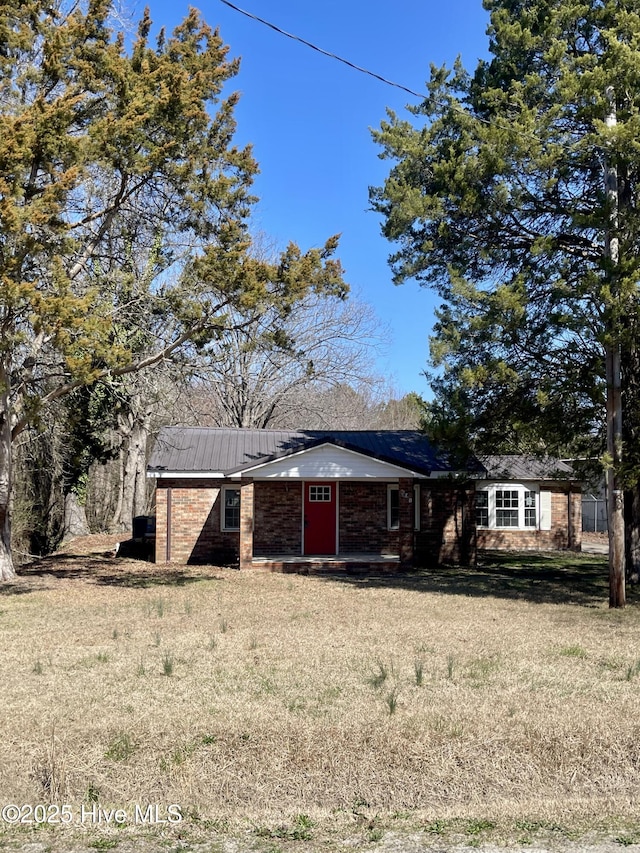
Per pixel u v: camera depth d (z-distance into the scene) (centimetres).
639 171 1517
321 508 2370
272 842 501
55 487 2742
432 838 507
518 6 1806
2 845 495
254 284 1566
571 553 2742
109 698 769
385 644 1073
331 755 618
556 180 1507
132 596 1617
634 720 700
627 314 1407
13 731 659
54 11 1677
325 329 3369
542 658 984
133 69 1664
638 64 1360
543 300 1633
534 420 1672
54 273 1418
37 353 1689
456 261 1788
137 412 2495
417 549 2358
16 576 1909
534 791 588
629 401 1666
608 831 517
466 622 1284
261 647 1049
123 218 1852
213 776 590
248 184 1778
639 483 1827
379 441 2567
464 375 1556
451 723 680
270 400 3475
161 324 1830
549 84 1620
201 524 2348
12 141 1370
